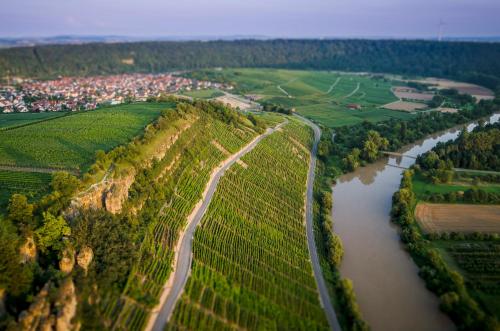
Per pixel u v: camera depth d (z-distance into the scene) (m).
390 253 187.75
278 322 140.00
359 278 169.75
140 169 196.12
